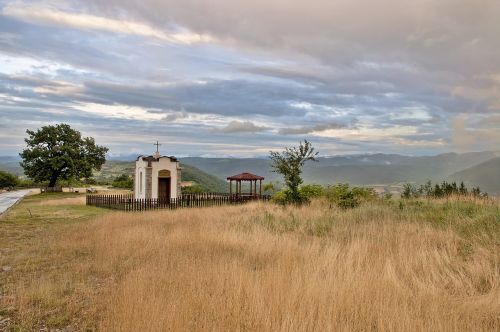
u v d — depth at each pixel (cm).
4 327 594
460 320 505
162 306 562
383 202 1858
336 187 2319
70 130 6750
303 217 1566
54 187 6531
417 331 472
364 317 524
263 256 947
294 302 563
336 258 830
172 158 3588
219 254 974
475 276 703
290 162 2308
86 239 1359
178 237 1224
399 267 765
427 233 1042
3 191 6988
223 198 3256
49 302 693
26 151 6506
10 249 1289
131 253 1091
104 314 620
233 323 514
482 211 1243
